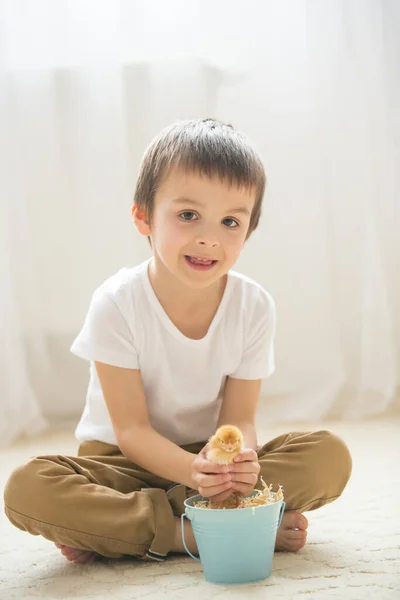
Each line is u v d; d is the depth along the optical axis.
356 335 2.52
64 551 1.25
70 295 2.47
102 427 1.43
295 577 1.12
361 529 1.36
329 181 2.51
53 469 1.23
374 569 1.15
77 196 2.45
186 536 1.23
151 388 1.41
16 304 2.42
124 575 1.18
